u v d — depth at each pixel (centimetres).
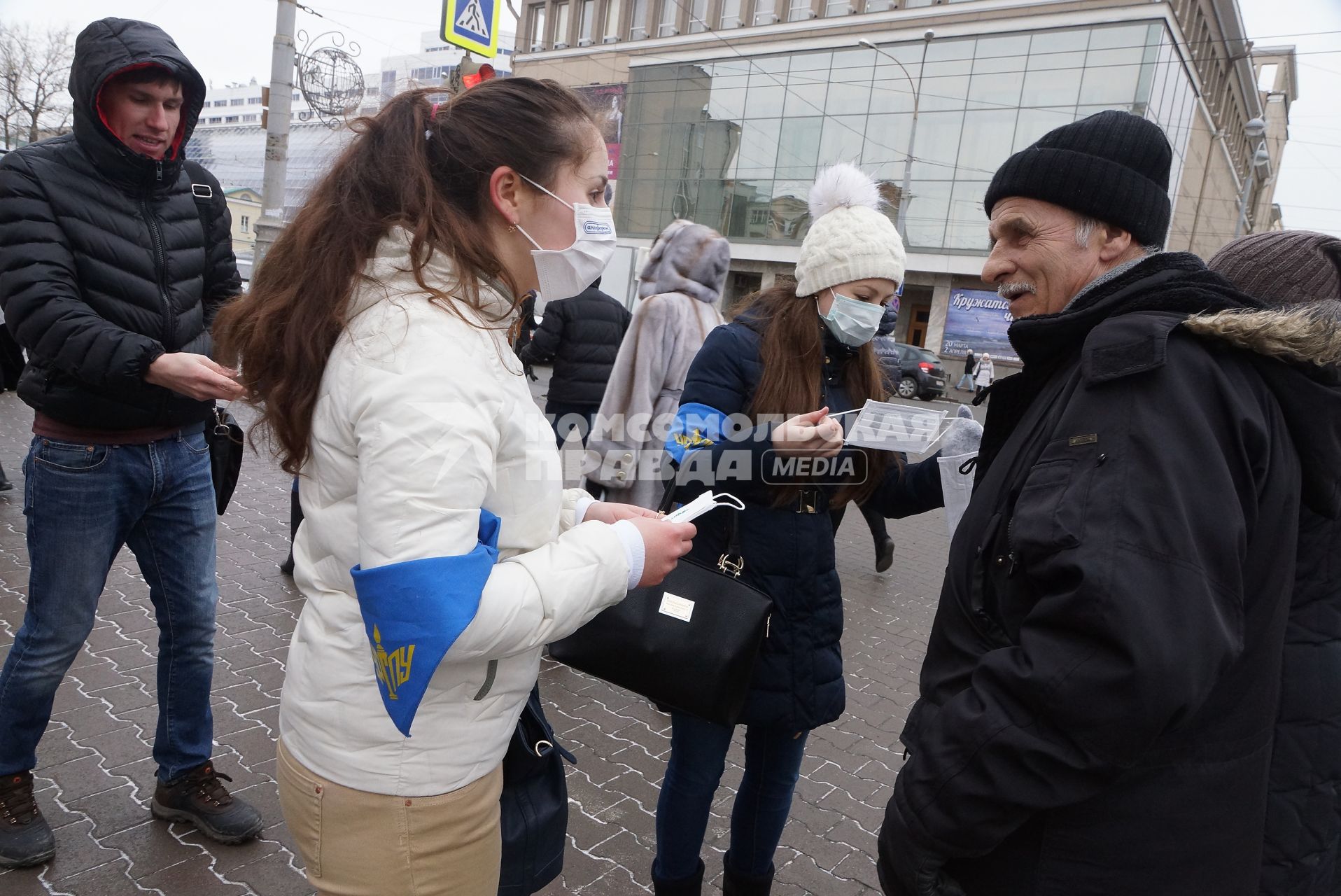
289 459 117
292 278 114
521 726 138
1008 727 103
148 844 228
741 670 175
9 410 746
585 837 256
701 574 180
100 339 184
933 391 2208
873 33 2841
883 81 2844
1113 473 103
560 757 145
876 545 566
